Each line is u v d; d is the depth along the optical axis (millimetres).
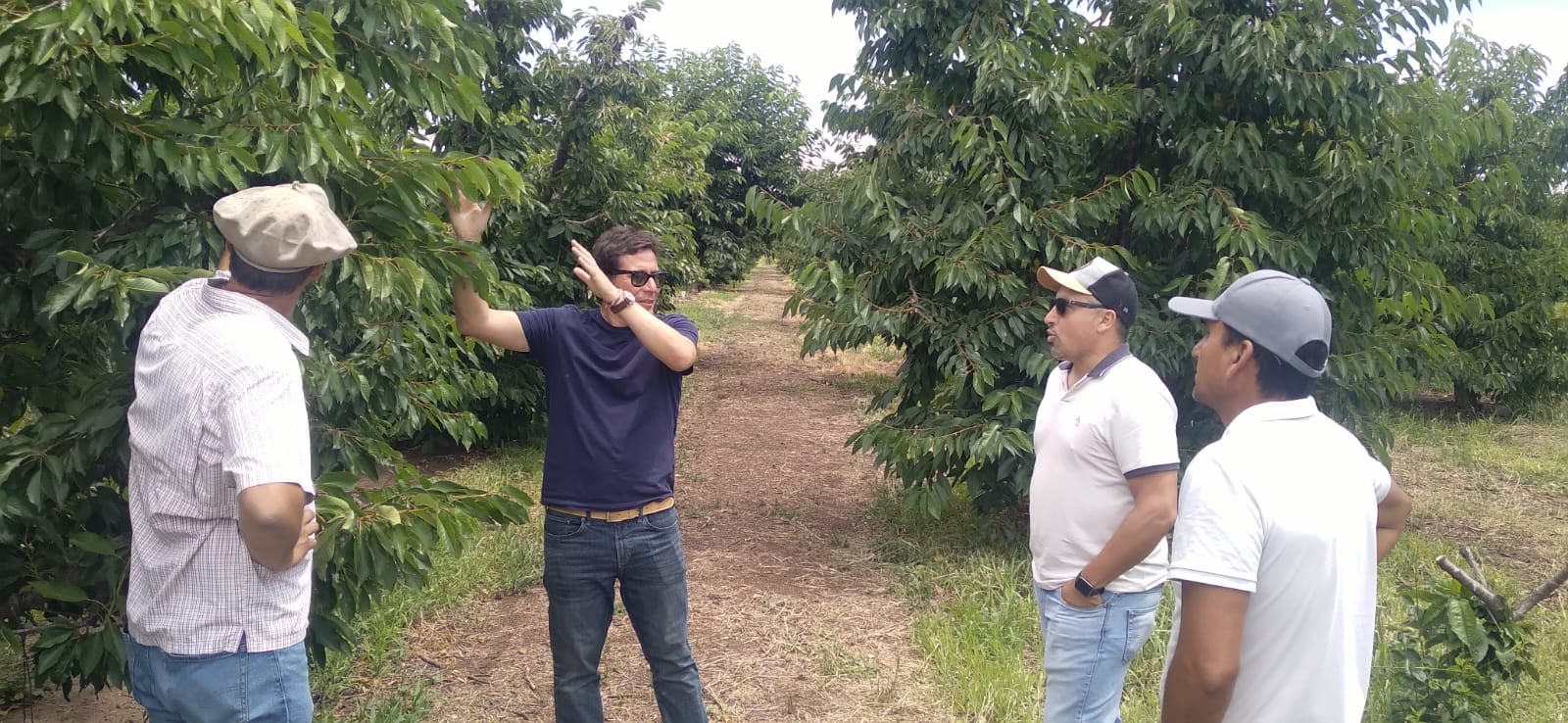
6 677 3621
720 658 4133
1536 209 10562
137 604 1905
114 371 2580
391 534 2539
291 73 2373
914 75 5648
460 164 2568
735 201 17859
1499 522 6512
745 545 5742
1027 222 5000
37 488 2260
